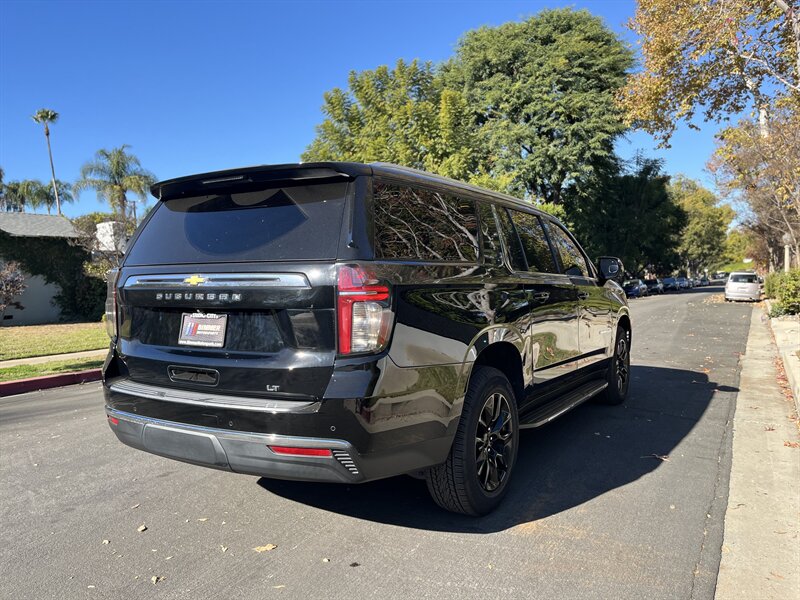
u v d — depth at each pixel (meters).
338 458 2.59
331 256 2.67
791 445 4.74
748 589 2.60
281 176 2.96
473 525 3.26
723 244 83.88
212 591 2.61
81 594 2.61
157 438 3.00
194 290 2.94
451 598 2.53
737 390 6.99
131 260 3.36
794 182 14.21
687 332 14.15
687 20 9.62
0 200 47.31
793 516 3.38
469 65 31.16
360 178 2.86
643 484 3.89
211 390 2.88
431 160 19.64
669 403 6.27
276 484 3.96
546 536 3.12
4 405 7.62
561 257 4.92
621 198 41.72
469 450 3.13
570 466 4.25
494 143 29.28
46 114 47.28
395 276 2.75
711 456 4.48
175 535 3.19
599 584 2.63
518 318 3.71
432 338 2.88
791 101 9.75
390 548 2.99
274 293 2.69
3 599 2.56
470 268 3.40
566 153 28.53
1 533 3.26
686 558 2.88
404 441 2.75
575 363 4.81
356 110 21.88
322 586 2.64
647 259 50.09
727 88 10.96
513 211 4.32
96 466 4.44
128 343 3.29
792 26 8.27
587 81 29.64
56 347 13.95
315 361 2.60
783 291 16.80
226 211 3.13
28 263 25.11
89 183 33.75
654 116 11.64
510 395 3.57
